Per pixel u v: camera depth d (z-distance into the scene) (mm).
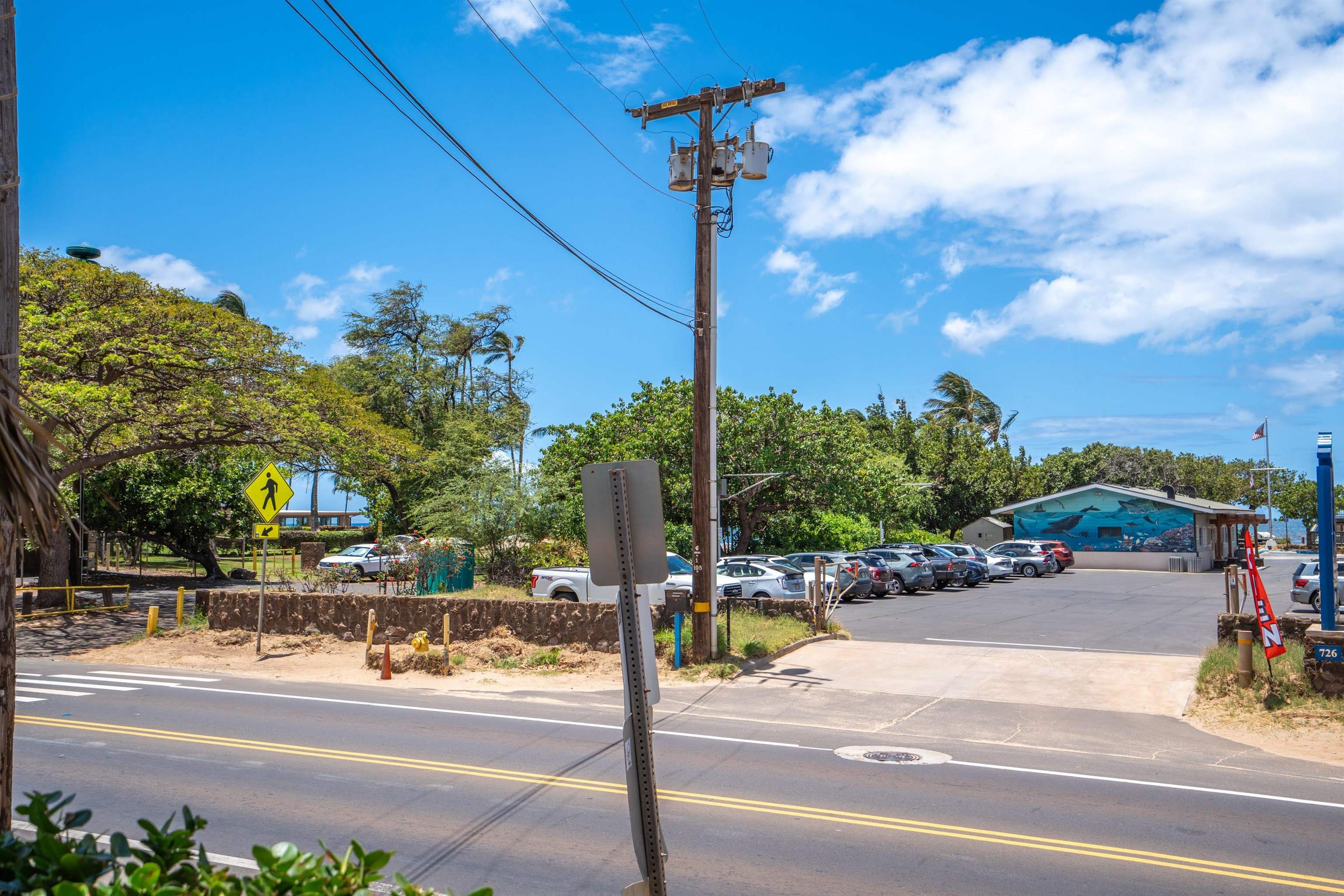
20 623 22109
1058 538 52688
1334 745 11148
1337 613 15500
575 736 11352
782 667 16688
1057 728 12273
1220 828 7973
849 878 6750
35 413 4613
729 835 7691
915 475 60625
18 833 7520
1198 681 14570
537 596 23172
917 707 13594
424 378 49219
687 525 35156
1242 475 86188
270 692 14484
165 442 24781
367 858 3201
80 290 22031
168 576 37031
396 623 18703
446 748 10672
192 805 8305
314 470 29188
